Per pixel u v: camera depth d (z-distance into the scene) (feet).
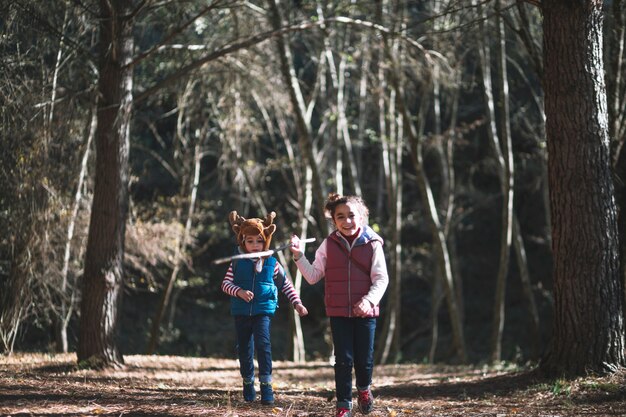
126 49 36.55
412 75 55.98
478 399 25.84
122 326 90.58
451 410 22.85
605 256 26.05
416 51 49.44
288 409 20.95
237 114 62.75
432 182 98.73
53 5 38.04
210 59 37.73
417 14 54.08
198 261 94.02
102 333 35.70
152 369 38.40
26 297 40.52
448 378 37.91
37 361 37.22
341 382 18.07
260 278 21.72
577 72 25.90
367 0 47.65
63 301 46.55
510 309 99.09
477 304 100.07
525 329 93.91
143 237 55.98
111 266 36.04
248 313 21.72
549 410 22.59
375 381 38.78
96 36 44.27
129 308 93.97
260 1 55.88
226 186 85.87
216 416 19.26
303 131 56.95
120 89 36.35
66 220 45.09
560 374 26.37
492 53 65.41
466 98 82.99
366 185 95.30
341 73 66.44
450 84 52.85
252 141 70.79
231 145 67.00
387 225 93.56
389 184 67.87
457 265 83.05
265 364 21.79
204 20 49.70
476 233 100.73
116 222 36.17
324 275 18.51
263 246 21.79
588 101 25.91
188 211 68.33
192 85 56.95
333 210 18.49
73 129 43.01
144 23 44.45
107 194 35.99
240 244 21.98
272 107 69.77
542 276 97.91
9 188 38.75
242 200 78.07
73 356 41.06
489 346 92.12
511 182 57.00
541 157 68.28
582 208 26.00
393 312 65.72
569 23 25.93
